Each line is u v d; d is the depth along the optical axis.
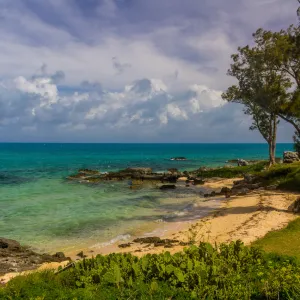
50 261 18.95
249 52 32.88
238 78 36.12
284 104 31.20
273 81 32.09
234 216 27.27
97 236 24.03
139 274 12.00
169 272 11.84
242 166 67.38
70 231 25.42
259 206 29.95
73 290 11.13
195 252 13.59
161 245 20.58
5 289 11.72
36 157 134.75
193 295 10.30
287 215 25.78
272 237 19.17
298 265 12.62
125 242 22.42
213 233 22.47
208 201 36.91
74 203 36.94
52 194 43.28
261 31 30.94
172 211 32.47
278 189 38.84
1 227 26.50
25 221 28.48
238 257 13.19
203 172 64.69
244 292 10.16
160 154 172.50
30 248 21.55
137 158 132.88
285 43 28.25
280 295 10.06
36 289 11.60
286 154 60.53
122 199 39.81
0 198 39.53
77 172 72.25
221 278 10.95
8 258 19.16
